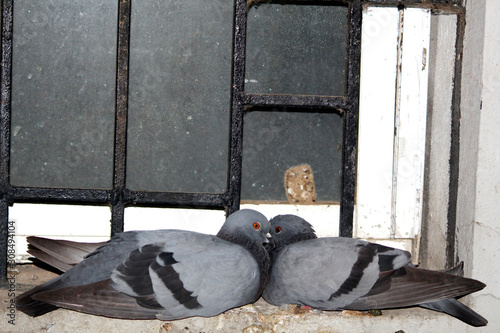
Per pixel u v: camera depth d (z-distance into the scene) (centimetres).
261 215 131
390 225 138
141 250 122
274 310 128
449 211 133
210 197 133
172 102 139
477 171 127
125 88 130
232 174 132
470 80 129
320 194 142
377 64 136
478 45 127
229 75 139
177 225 139
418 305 130
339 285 123
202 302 122
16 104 136
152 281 120
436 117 136
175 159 140
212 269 122
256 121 141
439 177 135
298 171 142
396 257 124
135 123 139
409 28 136
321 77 140
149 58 138
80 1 136
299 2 138
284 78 140
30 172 138
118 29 129
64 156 138
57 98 137
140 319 124
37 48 136
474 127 128
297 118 141
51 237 137
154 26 137
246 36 137
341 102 133
